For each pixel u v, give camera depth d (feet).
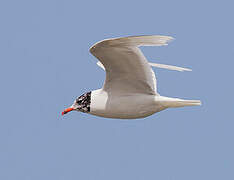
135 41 41.96
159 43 41.04
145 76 47.52
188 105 47.83
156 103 48.44
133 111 49.01
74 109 51.03
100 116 50.37
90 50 44.06
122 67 46.93
